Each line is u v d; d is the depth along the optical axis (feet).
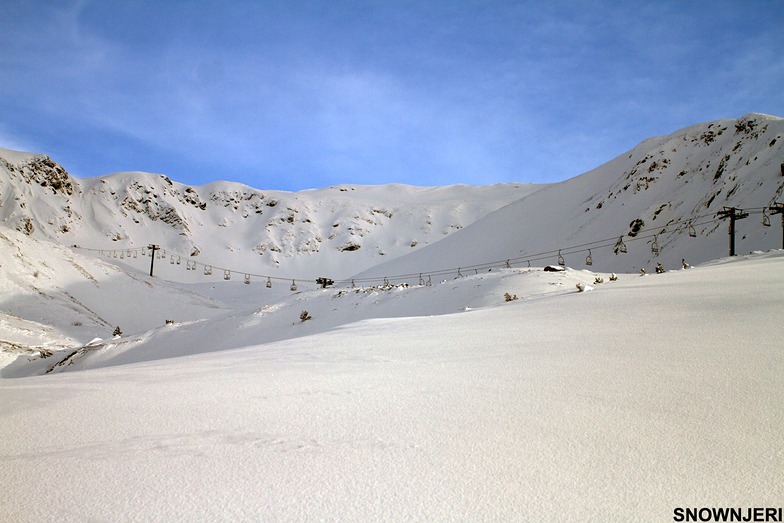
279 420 13.43
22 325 124.47
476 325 35.27
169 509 8.51
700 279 46.47
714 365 16.93
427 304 90.79
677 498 8.67
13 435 12.60
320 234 562.25
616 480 9.37
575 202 302.25
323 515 8.27
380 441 11.60
